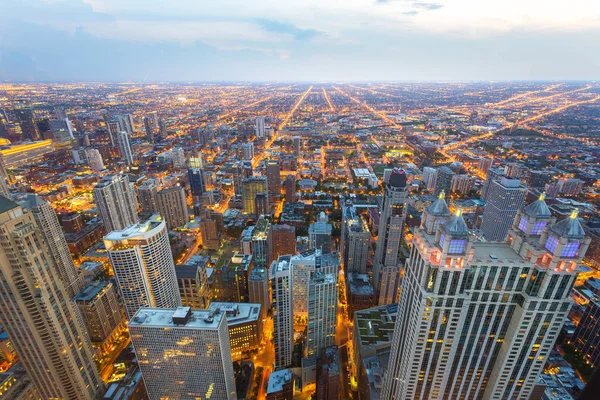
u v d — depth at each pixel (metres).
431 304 146.50
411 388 168.38
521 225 147.12
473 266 138.88
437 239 142.50
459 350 155.75
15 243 191.25
